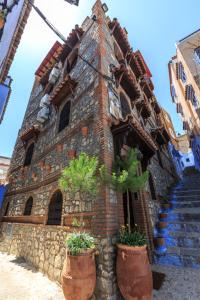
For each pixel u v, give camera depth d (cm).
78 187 405
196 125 1461
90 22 955
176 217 670
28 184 895
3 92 400
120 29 986
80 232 385
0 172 2792
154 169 880
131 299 295
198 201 756
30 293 381
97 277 338
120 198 450
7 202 1080
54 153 746
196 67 1178
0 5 292
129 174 404
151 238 528
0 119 412
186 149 2706
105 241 352
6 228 924
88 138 547
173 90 2159
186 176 1791
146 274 311
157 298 331
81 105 672
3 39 372
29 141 1145
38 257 567
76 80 812
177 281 386
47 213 616
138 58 1301
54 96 862
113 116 575
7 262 631
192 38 1312
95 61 700
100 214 389
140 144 589
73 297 297
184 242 530
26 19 411
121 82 777
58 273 437
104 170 406
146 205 573
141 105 952
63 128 765
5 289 403
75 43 1043
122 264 324
